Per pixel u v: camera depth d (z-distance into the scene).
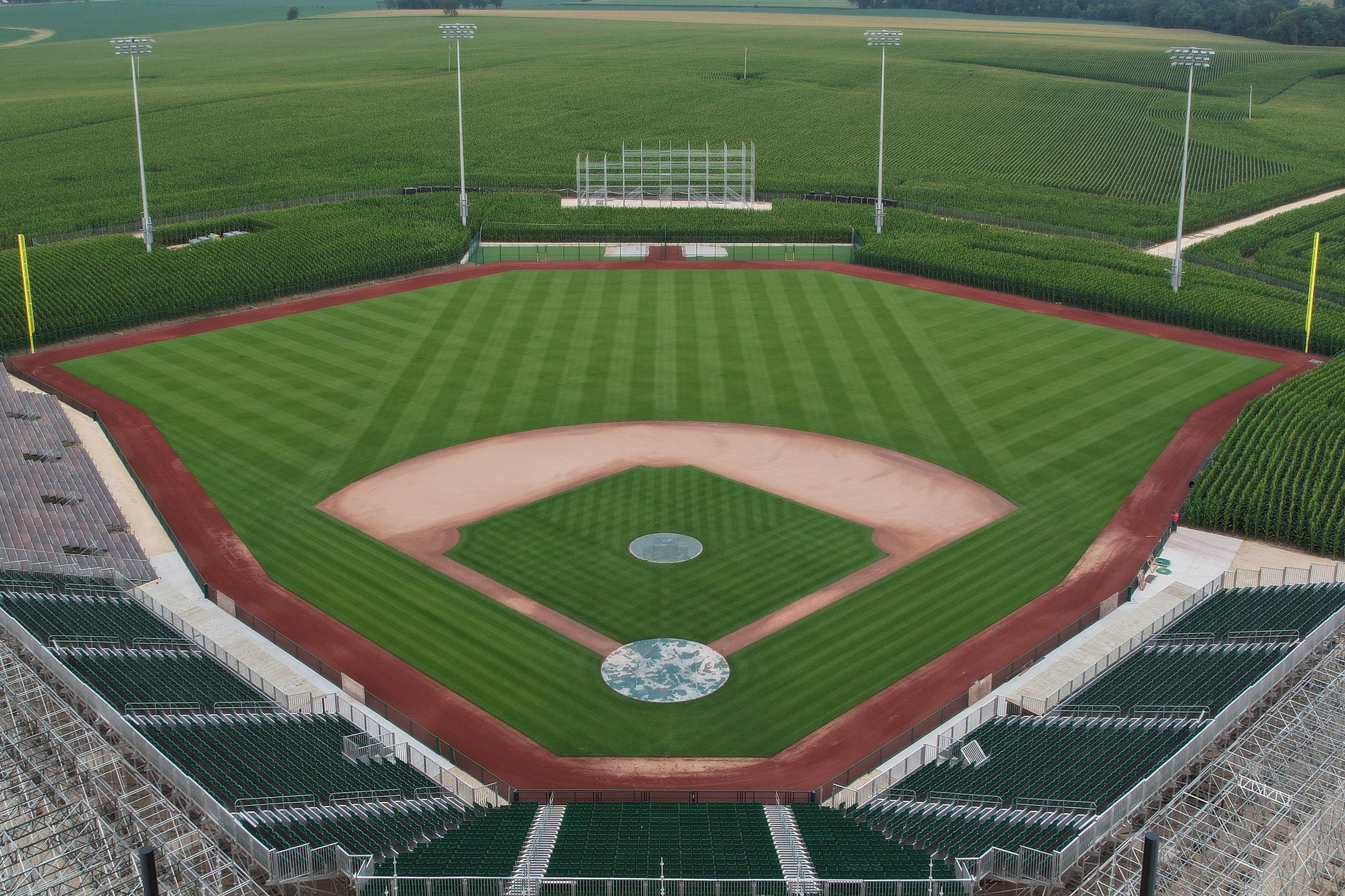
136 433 73.06
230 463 68.88
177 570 57.44
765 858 36.59
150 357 86.88
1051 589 55.94
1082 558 58.81
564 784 43.00
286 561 58.16
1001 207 141.25
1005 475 67.69
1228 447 69.38
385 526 61.50
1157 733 42.78
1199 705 44.22
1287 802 37.59
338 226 122.75
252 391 79.94
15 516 60.22
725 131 188.25
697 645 51.19
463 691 48.25
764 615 53.47
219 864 35.44
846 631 52.25
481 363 85.38
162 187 151.12
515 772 43.66
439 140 181.62
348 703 47.25
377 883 34.34
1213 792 39.28
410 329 93.00
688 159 142.62
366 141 181.25
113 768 38.75
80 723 39.34
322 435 72.69
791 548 59.22
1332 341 89.06
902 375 83.25
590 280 107.06
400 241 116.69
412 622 52.91
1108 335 92.81
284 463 68.88
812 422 74.94
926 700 47.69
